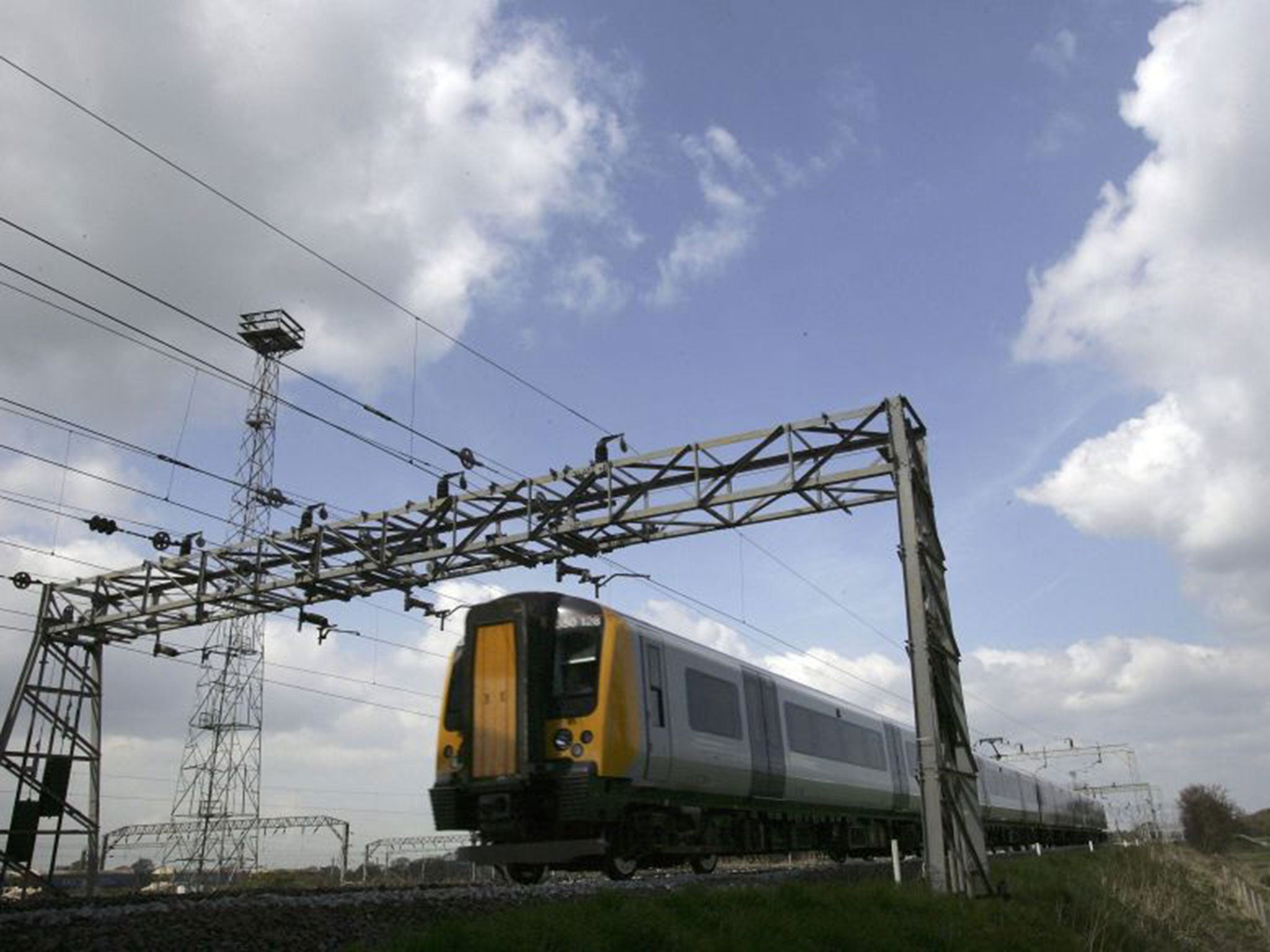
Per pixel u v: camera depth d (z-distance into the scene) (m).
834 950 11.41
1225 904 36.06
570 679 15.30
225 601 21.80
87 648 24.61
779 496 17.19
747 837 19.22
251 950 8.41
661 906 11.29
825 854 25.33
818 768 21.66
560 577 19.83
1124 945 18.69
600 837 14.91
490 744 14.95
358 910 10.35
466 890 13.70
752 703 19.48
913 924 12.88
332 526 20.66
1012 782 41.84
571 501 18.77
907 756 28.23
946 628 16.59
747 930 10.87
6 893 23.44
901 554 15.71
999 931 13.82
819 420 16.97
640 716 15.46
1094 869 28.62
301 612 21.55
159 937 8.37
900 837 28.08
